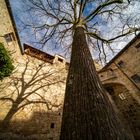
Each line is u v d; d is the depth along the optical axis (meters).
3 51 6.15
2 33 8.57
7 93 9.56
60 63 14.63
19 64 11.61
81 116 1.89
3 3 8.04
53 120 10.30
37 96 10.70
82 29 4.93
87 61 3.08
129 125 12.42
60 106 11.40
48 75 12.59
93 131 1.66
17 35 10.27
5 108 8.95
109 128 1.72
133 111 12.64
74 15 6.04
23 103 9.73
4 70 6.34
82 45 3.68
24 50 12.91
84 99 2.15
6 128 8.31
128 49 14.21
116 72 14.90
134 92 12.62
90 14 5.90
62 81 13.23
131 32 6.15
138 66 12.66
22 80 10.77
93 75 2.71
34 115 9.71
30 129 9.03
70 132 1.75
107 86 15.12
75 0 6.21
